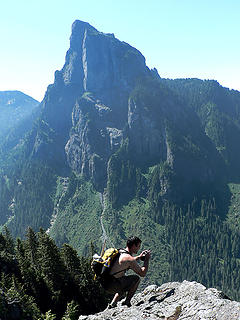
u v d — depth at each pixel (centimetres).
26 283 5462
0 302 3173
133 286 827
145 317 1026
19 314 3281
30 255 7094
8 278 5378
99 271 800
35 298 5306
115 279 791
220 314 857
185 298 1061
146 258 782
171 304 1059
